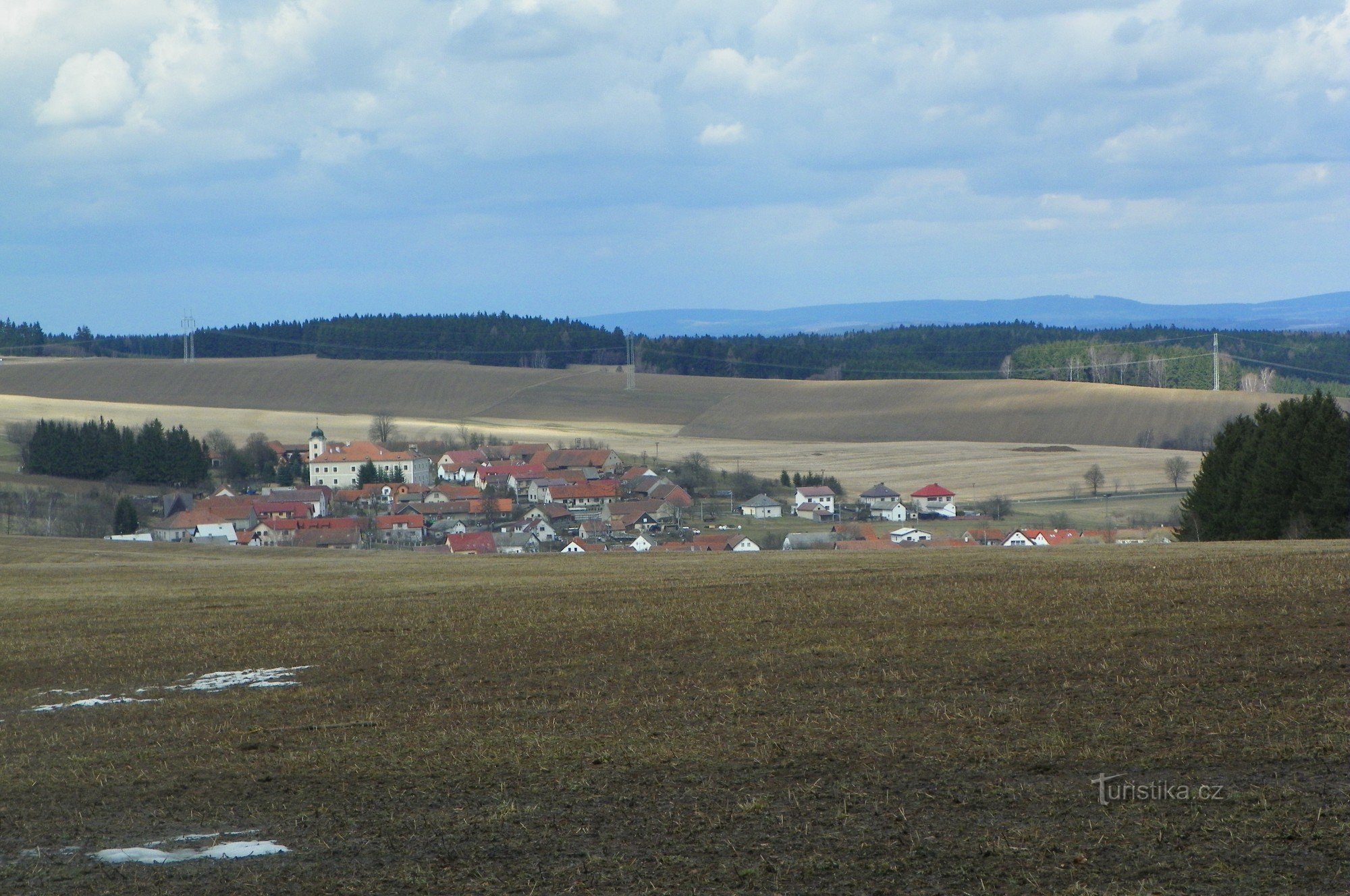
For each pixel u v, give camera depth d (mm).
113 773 36062
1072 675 40406
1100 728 33031
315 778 33594
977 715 35781
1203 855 23000
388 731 39594
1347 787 26234
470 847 26234
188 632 66625
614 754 33781
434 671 50656
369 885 24234
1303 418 125875
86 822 30344
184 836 28578
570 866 24625
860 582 73250
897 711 37094
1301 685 36188
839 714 37250
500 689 45906
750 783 30016
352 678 50438
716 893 22734
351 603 76438
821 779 29875
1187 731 31938
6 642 65812
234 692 49562
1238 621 48594
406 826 28203
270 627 66438
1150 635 46906
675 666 48062
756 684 43031
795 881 23031
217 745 39312
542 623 62219
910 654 46688
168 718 44875
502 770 32938
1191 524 138000
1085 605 56156
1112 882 21984
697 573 86250
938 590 66562
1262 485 126125
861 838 25203
